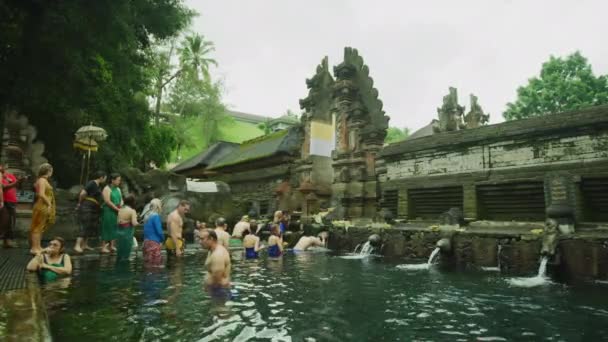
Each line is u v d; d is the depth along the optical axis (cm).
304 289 622
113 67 1656
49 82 1295
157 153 2598
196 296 532
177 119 3728
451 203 1151
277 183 2083
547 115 912
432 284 679
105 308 449
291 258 1087
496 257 859
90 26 1219
